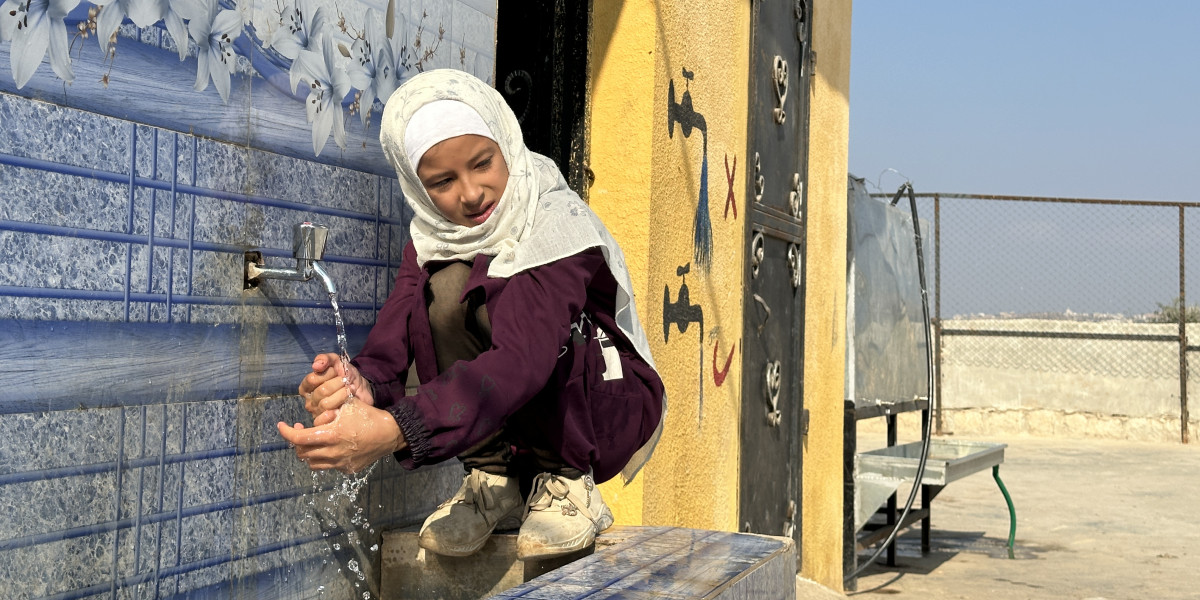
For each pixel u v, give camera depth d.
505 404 1.57
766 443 4.12
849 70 5.48
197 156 1.56
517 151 1.79
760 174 4.00
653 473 2.92
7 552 1.28
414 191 1.79
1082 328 13.94
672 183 3.09
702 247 3.36
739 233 3.77
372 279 2.02
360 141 1.96
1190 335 13.64
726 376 3.62
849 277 5.79
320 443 1.41
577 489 1.87
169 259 1.52
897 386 6.79
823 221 5.00
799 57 4.57
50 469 1.33
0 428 1.27
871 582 5.75
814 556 4.86
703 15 3.34
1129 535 7.31
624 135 2.93
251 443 1.70
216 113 1.60
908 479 5.76
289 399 1.79
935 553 6.64
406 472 2.13
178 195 1.53
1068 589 5.60
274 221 1.74
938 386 13.24
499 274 1.70
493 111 1.75
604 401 1.88
